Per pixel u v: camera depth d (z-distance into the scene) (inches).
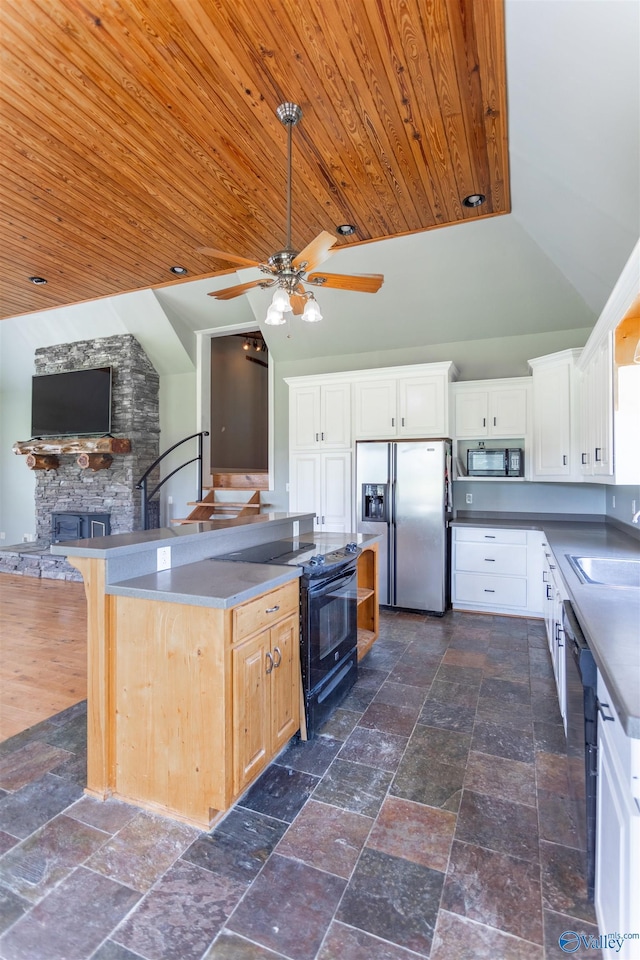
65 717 105.3
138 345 252.4
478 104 93.5
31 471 297.0
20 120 96.3
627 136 80.7
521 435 180.9
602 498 182.2
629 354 102.4
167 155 108.0
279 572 86.9
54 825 72.2
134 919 56.7
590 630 57.7
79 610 185.8
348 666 114.6
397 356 212.8
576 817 67.6
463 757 90.3
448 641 150.9
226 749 70.7
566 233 130.3
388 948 53.4
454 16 75.0
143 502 239.3
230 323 242.5
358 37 78.7
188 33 77.5
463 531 180.5
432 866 65.0
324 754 91.4
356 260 167.9
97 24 76.0
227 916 57.2
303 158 109.3
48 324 258.5
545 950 53.1
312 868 64.6
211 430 278.5
